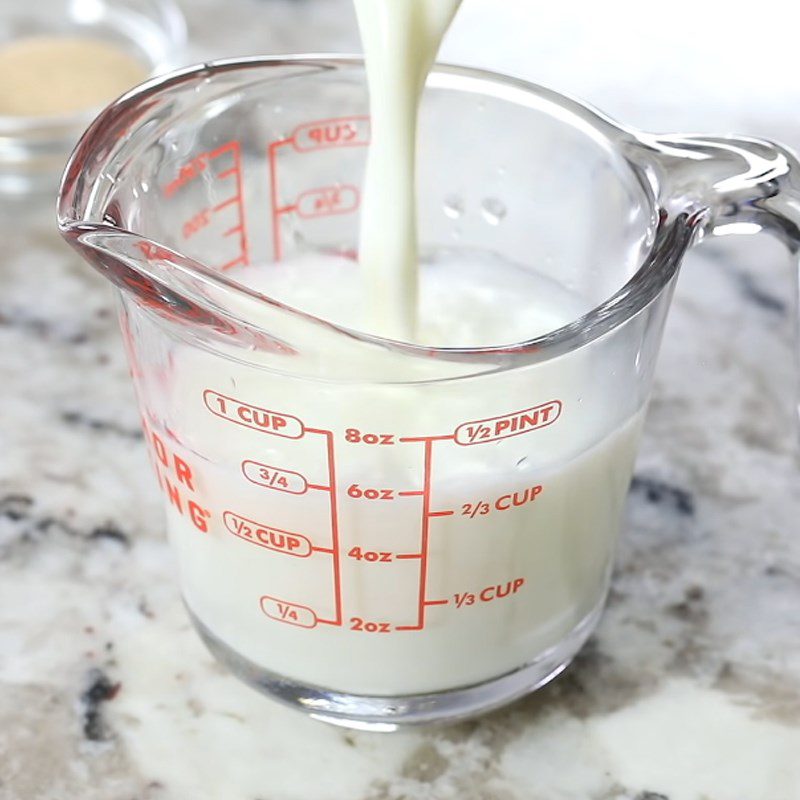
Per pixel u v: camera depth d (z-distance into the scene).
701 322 1.07
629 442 0.71
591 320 0.61
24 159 1.18
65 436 0.96
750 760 0.77
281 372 0.61
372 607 0.68
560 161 0.78
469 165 0.83
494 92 0.78
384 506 0.64
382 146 0.74
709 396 1.00
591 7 1.43
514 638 0.72
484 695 0.74
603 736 0.78
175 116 0.73
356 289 0.84
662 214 0.67
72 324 1.06
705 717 0.79
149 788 0.75
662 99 1.30
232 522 0.68
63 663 0.81
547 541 0.69
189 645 0.83
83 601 0.85
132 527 0.90
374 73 0.73
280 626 0.71
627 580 0.87
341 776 0.76
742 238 1.15
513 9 1.42
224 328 0.60
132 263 0.60
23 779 0.75
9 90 1.25
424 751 0.77
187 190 0.77
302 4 1.40
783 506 0.92
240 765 0.76
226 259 0.83
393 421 0.62
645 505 0.92
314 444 0.63
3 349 1.03
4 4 1.37
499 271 0.86
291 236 0.86
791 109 1.29
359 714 0.74
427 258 0.88
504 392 0.62
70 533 0.90
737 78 1.33
